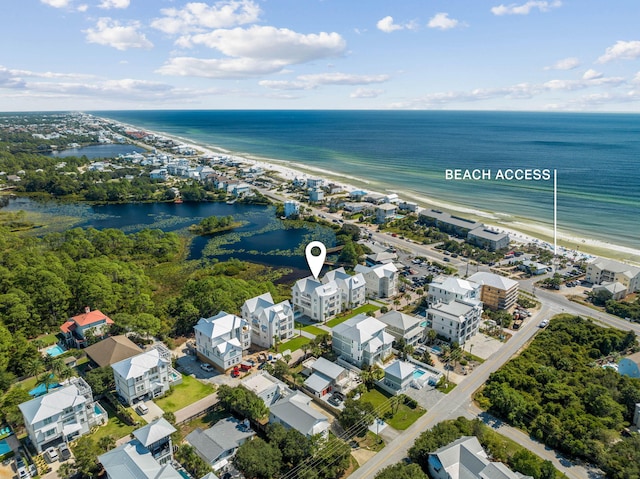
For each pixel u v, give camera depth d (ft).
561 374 372.79
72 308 487.20
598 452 280.72
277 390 347.15
